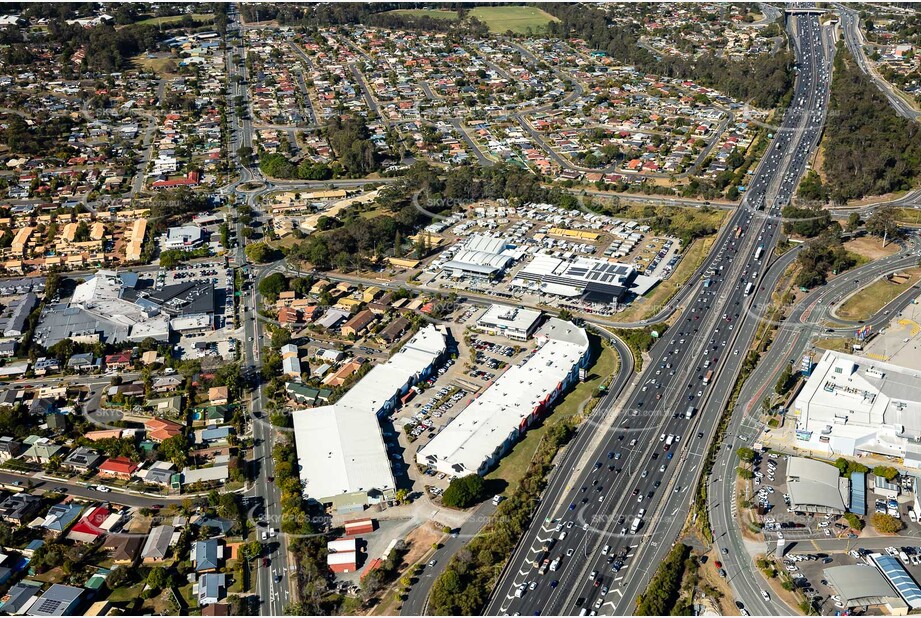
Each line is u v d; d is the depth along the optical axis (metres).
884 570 196.12
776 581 196.00
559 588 195.50
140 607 192.88
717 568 199.75
